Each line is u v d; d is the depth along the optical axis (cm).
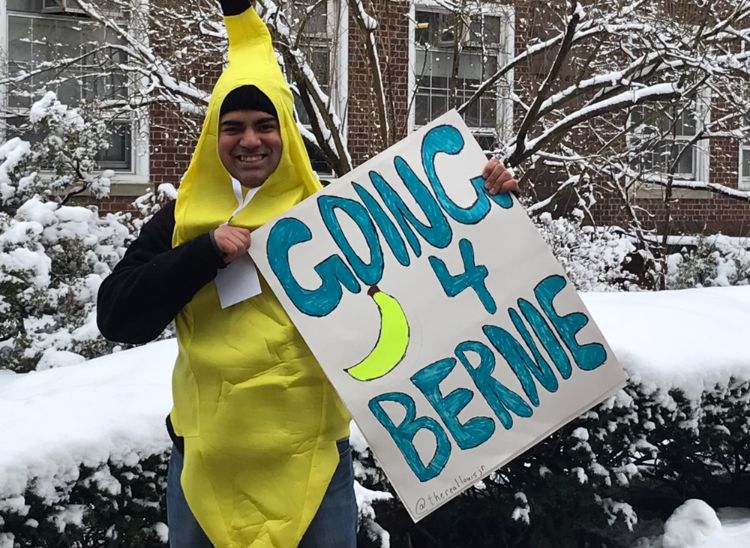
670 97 788
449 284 256
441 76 1066
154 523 332
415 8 945
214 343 243
